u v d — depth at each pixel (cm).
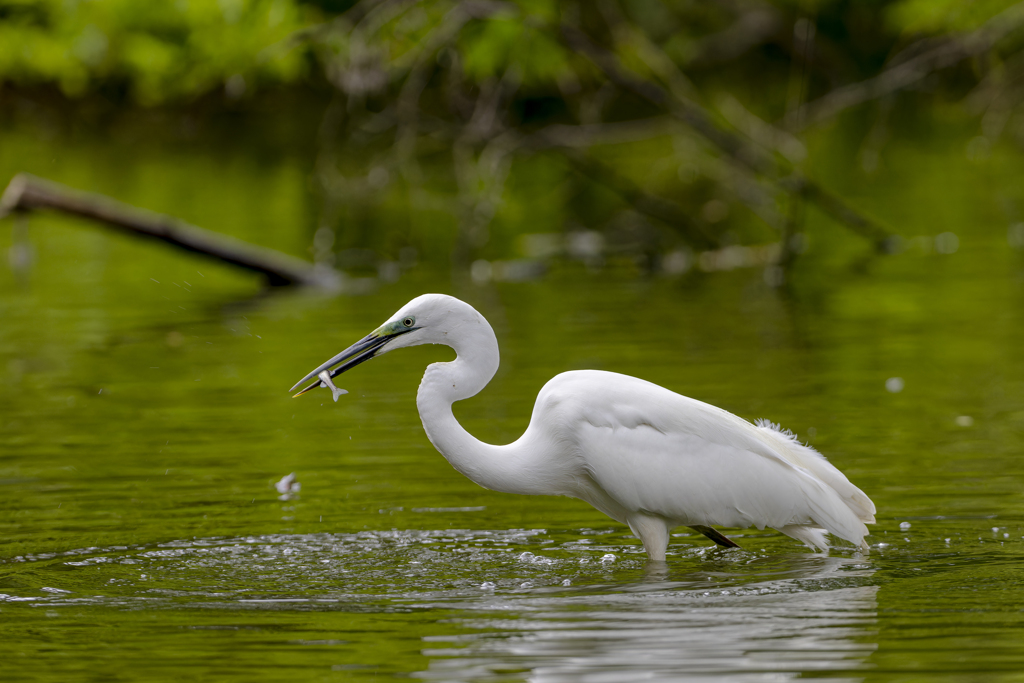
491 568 739
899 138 4228
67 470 966
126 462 987
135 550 777
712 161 2567
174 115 3947
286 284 2017
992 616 624
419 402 770
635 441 758
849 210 2169
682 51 3406
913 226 2428
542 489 789
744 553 778
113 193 2986
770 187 2331
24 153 3728
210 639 611
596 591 685
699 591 681
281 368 1361
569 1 2459
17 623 640
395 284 2002
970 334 1453
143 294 1939
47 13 2373
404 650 591
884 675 548
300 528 824
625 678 550
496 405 1156
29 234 2659
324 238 2336
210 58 2047
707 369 1294
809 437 1018
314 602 671
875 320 1567
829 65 3422
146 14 2262
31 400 1221
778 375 1261
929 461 937
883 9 3419
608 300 1791
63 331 1620
